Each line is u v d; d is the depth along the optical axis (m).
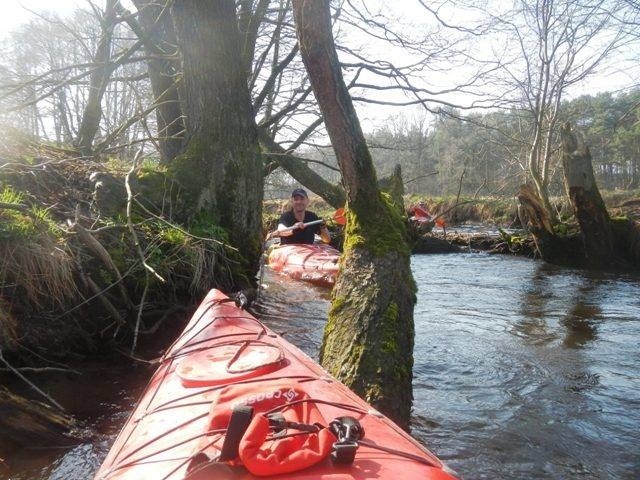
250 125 7.99
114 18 9.80
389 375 4.06
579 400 4.65
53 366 4.95
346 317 4.43
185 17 7.39
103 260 5.42
